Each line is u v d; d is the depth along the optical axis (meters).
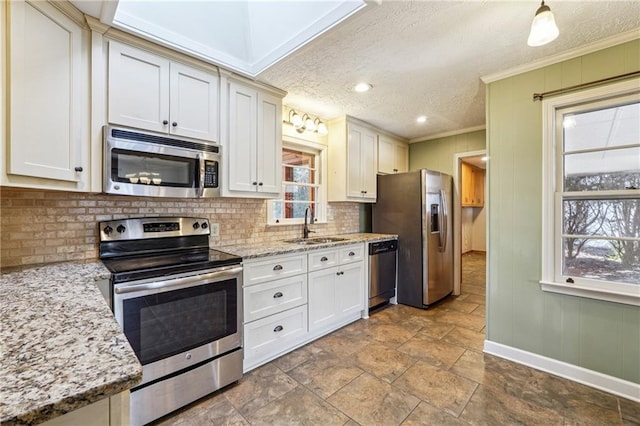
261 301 2.20
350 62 2.10
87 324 0.81
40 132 1.36
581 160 2.02
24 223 1.66
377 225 3.91
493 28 1.70
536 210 2.14
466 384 1.95
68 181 1.51
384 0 1.46
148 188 1.82
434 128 3.83
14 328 0.78
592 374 1.93
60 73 1.45
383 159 3.93
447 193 3.82
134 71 1.77
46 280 1.32
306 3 1.75
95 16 1.57
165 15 1.78
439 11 1.55
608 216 1.92
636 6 1.52
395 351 2.41
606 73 1.86
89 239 1.88
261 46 2.13
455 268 4.05
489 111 2.34
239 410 1.71
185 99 2.00
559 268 2.07
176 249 2.23
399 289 3.67
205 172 2.08
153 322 1.60
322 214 3.53
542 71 2.10
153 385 1.59
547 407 1.72
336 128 3.44
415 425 1.59
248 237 2.76
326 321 2.73
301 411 1.70
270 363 2.23
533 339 2.16
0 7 1.19
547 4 1.50
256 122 2.43
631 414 1.66
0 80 1.19
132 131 1.74
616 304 1.86
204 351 1.81
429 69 2.21
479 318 3.15
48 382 0.54
